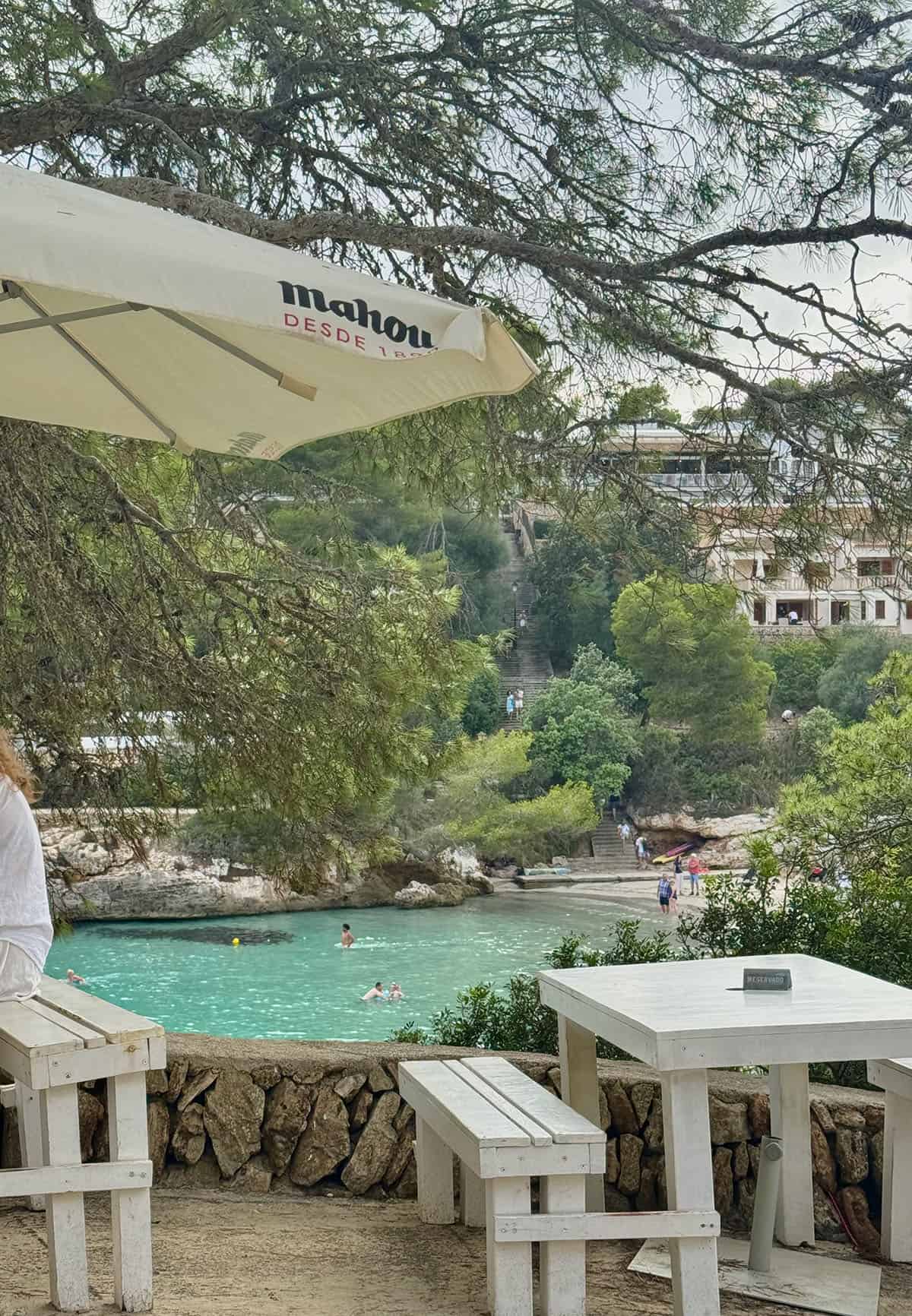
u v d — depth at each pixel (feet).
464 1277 11.43
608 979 12.65
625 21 17.90
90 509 23.94
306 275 7.97
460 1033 19.90
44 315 10.20
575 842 166.09
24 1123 12.34
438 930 112.57
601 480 20.01
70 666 23.39
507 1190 10.06
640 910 127.44
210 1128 14.20
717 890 21.49
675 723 176.14
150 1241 10.27
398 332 7.97
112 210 8.50
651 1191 13.91
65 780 24.17
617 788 168.14
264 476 26.09
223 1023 76.33
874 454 17.16
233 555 26.61
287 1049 14.93
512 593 181.68
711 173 18.20
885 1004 11.03
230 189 19.97
